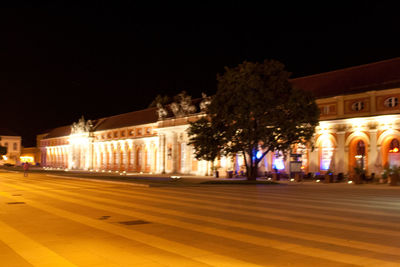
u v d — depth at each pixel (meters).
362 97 38.50
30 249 8.59
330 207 16.03
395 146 35.72
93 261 7.56
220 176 52.59
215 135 35.06
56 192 23.83
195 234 10.27
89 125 92.94
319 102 42.09
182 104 62.66
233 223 11.99
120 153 80.81
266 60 34.59
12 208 15.88
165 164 66.00
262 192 24.20
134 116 81.75
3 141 128.62
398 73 38.78
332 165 40.12
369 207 16.03
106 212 14.55
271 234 10.25
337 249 8.55
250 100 32.09
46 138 120.69
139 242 9.30
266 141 34.22
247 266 7.20
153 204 17.16
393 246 8.84
